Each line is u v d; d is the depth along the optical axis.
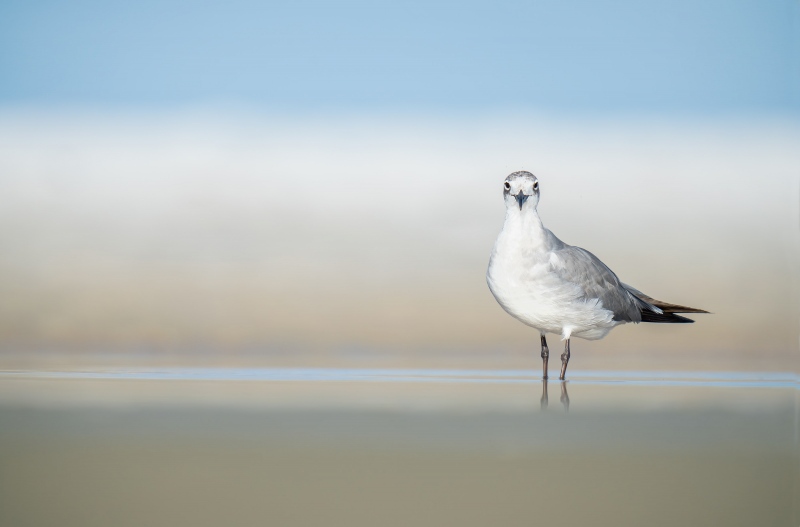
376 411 9.30
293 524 5.40
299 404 9.78
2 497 5.94
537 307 12.93
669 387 11.87
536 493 6.07
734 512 5.76
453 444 7.46
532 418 8.86
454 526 5.39
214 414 9.04
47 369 13.45
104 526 5.43
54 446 7.32
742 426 8.48
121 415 8.92
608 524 5.47
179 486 6.18
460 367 14.31
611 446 7.43
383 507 5.73
